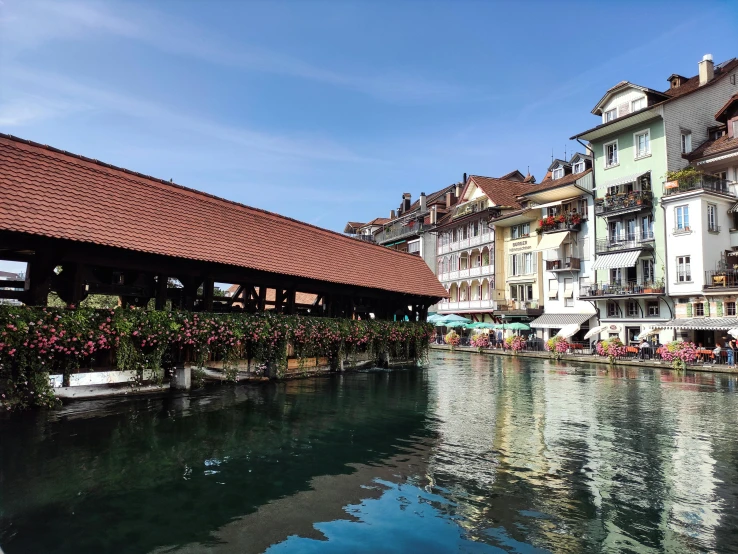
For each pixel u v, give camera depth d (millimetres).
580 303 36656
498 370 23812
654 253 30656
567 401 14086
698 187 27359
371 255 22078
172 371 12812
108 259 11336
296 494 6254
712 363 24562
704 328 25734
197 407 11234
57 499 5809
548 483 6816
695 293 27422
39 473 6598
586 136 34938
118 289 12102
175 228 12883
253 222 16312
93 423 9188
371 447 8539
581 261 36812
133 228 11539
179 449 7926
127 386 11641
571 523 5527
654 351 27750
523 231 42906
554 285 39125
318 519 5520
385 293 22266
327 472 7133
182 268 13312
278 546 4863
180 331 11891
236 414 10766
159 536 5000
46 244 9922
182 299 13891
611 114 34375
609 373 22891
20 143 10281
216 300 16438
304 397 13508
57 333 9312
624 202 32031
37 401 9320
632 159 32438
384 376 19562
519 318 42281
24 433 8312
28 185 9836
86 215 10602
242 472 7008
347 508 5848
